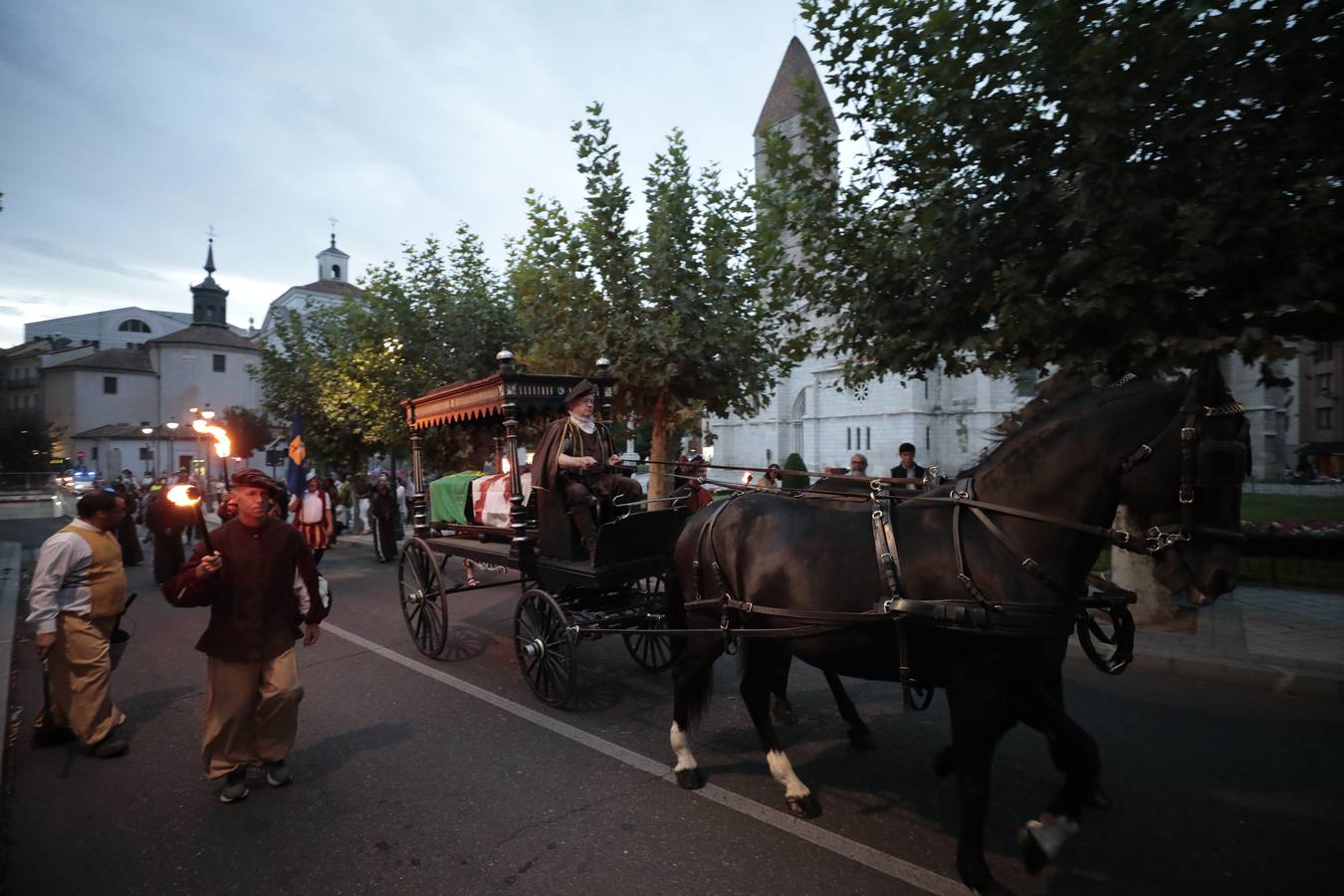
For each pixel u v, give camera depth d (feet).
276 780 14.79
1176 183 18.48
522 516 20.51
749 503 13.83
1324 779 14.03
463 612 31.09
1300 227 16.14
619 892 10.88
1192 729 16.65
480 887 11.14
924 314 23.73
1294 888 10.55
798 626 11.90
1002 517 10.53
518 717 18.38
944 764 13.37
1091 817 12.73
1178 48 16.80
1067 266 18.48
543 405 21.85
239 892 11.25
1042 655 10.11
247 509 14.28
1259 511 65.41
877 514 11.42
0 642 26.86
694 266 34.35
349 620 30.53
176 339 193.16
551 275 35.42
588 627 17.57
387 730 17.78
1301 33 15.79
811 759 15.43
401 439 54.65
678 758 14.43
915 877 10.99
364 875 11.59
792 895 10.65
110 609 17.20
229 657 13.92
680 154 34.78
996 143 20.47
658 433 37.11
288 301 199.31
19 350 222.48
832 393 161.68
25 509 116.57
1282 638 22.52
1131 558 25.61
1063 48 18.94
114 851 12.57
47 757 16.83
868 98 23.65
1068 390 11.25
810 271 27.96
